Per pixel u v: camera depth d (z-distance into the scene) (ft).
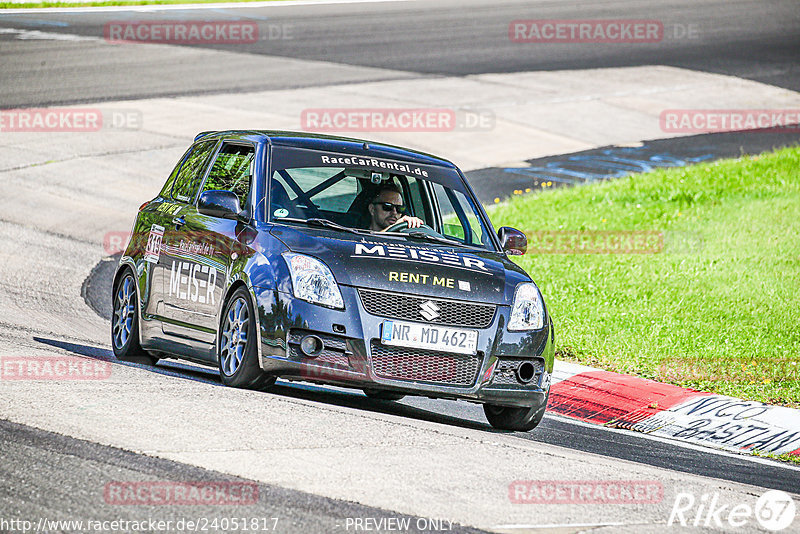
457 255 95.25
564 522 62.80
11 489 60.29
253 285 89.61
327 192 99.30
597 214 205.16
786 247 178.81
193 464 66.74
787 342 134.31
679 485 76.18
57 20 415.03
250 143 103.96
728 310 146.30
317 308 86.84
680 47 410.11
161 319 104.37
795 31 448.65
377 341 87.15
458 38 412.98
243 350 90.89
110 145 247.50
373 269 88.99
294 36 404.36
